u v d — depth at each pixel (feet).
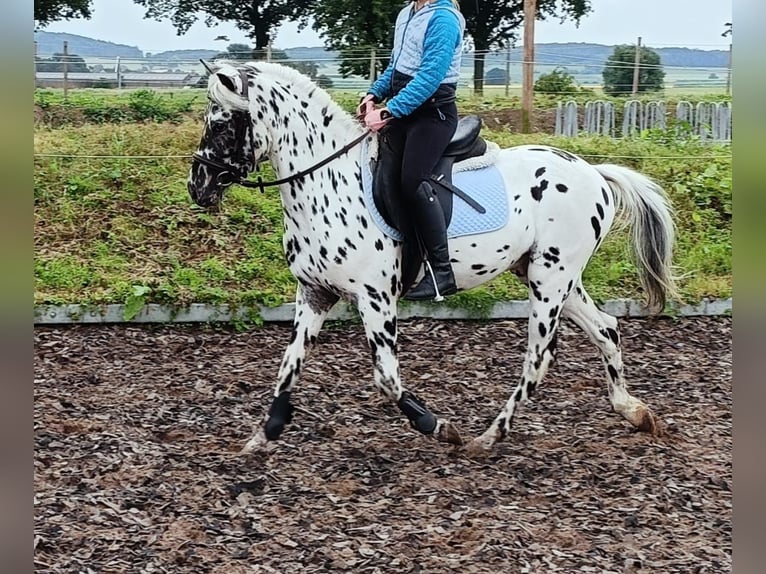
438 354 24.13
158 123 40.09
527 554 13.53
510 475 16.57
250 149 16.40
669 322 27.17
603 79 57.57
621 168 18.86
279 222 29.89
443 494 15.53
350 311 25.84
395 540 13.87
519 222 17.25
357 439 18.28
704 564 13.46
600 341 18.61
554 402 20.88
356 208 16.38
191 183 16.62
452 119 16.39
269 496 15.39
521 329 26.20
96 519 14.38
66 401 20.03
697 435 18.97
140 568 12.95
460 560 13.30
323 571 12.96
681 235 30.63
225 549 13.53
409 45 16.25
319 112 16.56
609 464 17.21
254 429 18.76
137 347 24.25
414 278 17.06
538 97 50.75
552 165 17.75
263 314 26.08
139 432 18.43
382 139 16.55
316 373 22.41
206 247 28.76
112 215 29.84
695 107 43.45
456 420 19.63
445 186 16.71
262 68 16.51
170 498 15.24
